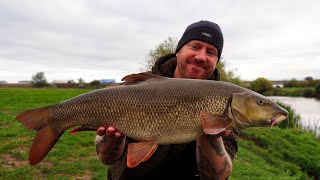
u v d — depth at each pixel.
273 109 0.60
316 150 3.22
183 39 0.73
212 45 0.72
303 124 5.39
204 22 0.72
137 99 0.60
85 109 0.61
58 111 0.62
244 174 1.93
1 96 5.20
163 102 0.59
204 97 0.59
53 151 1.90
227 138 0.69
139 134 0.60
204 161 0.61
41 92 7.46
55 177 1.53
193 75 0.72
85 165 1.70
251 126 0.61
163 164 0.66
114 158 0.63
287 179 1.97
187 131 0.59
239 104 0.59
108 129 0.59
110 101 0.60
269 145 3.07
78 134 2.41
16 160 1.72
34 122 0.61
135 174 0.67
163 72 0.74
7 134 2.22
